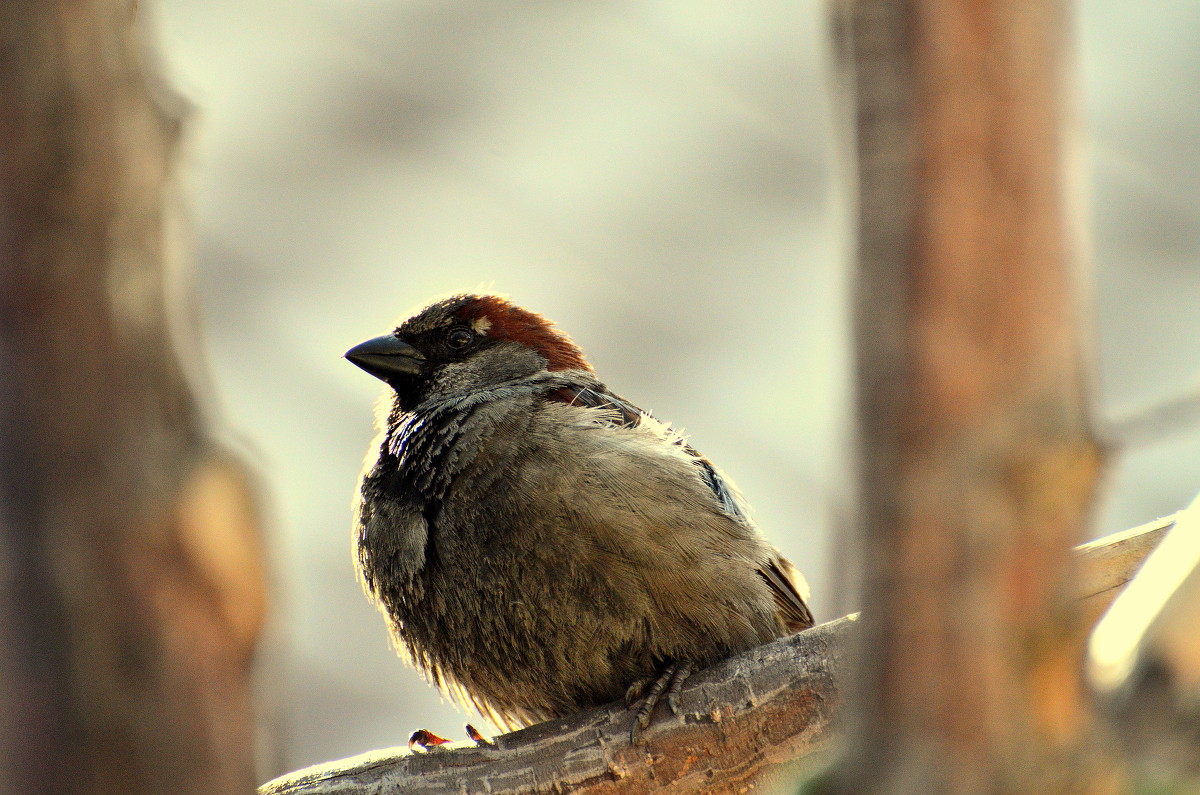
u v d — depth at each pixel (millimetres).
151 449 3207
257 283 14266
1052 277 2979
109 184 3191
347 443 14102
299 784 7898
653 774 7820
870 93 2986
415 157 14922
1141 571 3490
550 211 15016
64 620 3156
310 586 13898
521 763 7887
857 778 3182
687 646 8961
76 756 3154
